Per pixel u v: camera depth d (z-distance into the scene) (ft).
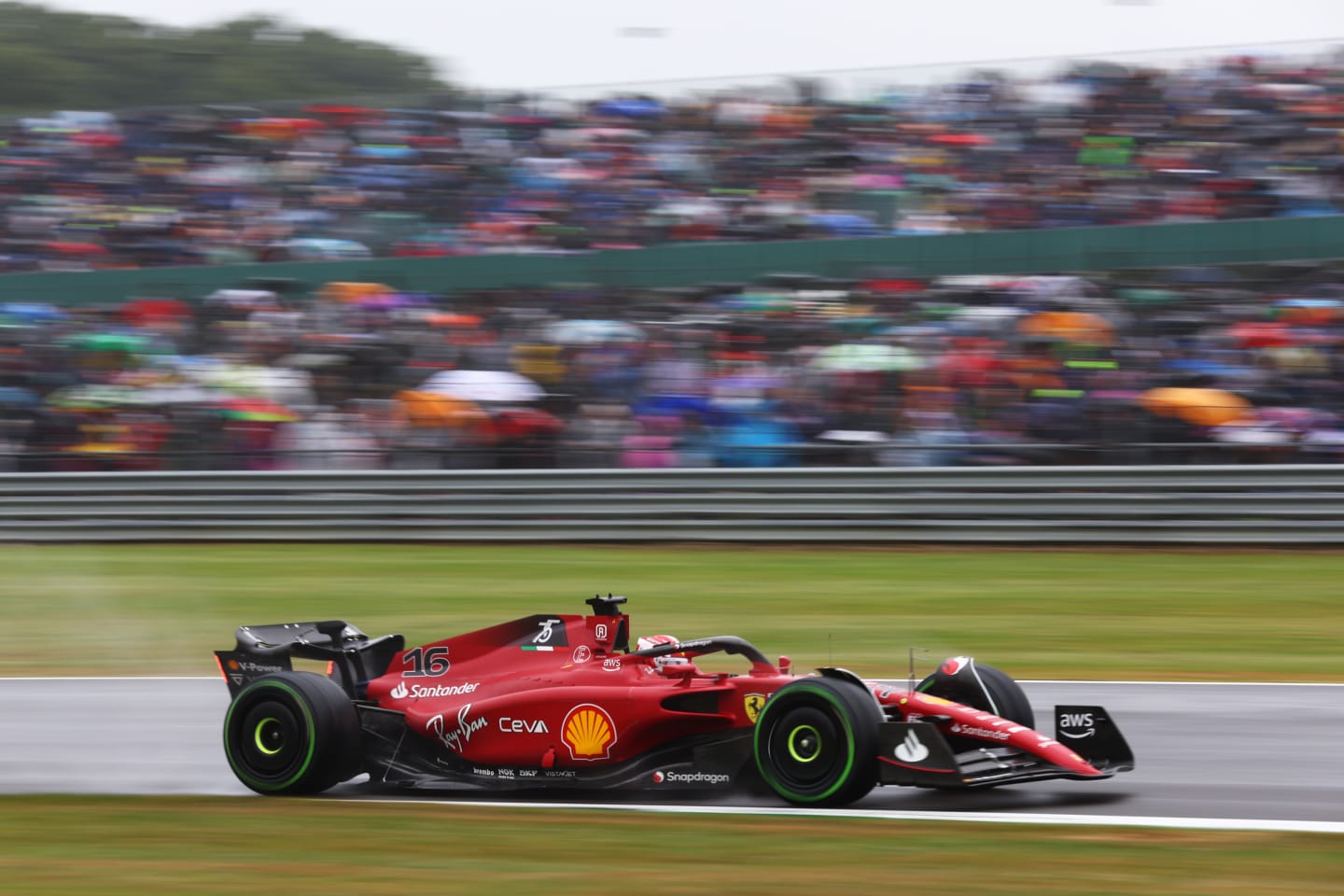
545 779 74.90
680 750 73.20
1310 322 192.54
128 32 588.50
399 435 201.16
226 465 204.44
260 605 158.20
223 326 220.43
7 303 229.86
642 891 55.21
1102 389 188.85
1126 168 229.04
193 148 264.93
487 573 172.14
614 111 257.96
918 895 54.03
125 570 180.96
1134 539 176.35
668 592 158.61
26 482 201.57
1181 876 56.29
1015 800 72.38
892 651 129.59
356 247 242.99
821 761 68.28
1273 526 172.65
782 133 248.32
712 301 214.90
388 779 77.87
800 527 184.75
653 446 196.24
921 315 205.05
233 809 72.90
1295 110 229.45
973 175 234.58
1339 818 68.44
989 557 174.70
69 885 58.54
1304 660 124.26
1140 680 115.55
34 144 270.46
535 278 224.12
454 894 55.26
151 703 111.75
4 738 98.07
